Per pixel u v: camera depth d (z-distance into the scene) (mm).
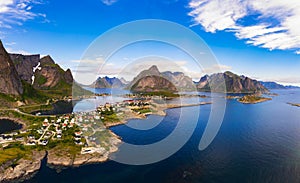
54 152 69438
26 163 63062
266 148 73188
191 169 56469
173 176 53500
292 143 79188
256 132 94562
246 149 71438
